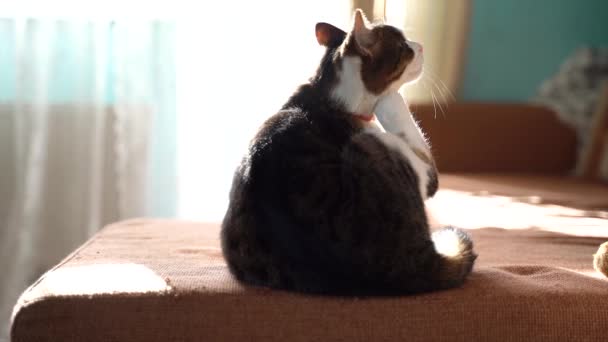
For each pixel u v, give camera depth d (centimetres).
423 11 349
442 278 132
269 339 126
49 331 127
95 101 303
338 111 149
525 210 239
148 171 314
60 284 136
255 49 311
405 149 145
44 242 308
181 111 314
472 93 387
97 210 307
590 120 371
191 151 316
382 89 152
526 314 128
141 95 308
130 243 186
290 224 131
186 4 308
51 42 299
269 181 136
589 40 389
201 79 312
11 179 309
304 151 136
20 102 300
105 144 313
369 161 134
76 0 298
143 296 129
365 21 161
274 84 312
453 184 302
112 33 310
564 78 381
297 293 132
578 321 128
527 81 388
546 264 161
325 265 128
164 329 127
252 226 136
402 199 133
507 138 363
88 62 302
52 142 305
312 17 310
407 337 126
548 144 368
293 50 311
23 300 131
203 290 131
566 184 317
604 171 338
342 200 129
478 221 218
